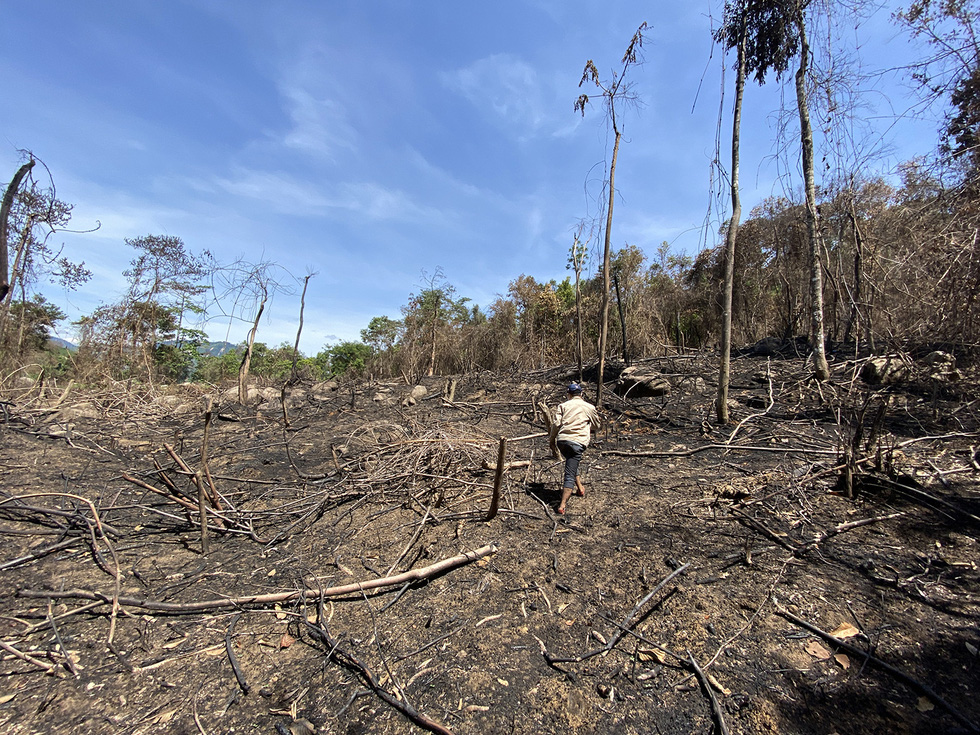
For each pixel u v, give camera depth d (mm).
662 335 16531
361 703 2580
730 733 2232
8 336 11531
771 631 2854
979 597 2910
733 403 8242
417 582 3715
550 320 20172
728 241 7309
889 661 2545
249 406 12273
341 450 7184
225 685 2756
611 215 8430
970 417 5824
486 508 5062
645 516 4512
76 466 6828
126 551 4457
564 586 3494
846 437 5426
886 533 3703
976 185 4781
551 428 5133
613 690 2541
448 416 10164
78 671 2859
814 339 8555
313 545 4531
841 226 9125
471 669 2764
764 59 7770
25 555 4141
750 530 4016
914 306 6039
